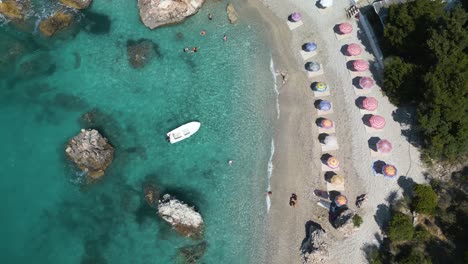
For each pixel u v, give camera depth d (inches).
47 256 1862.7
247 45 2331.4
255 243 1855.3
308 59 2258.9
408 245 1754.4
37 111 2192.4
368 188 1904.5
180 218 1877.5
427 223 1795.0
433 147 1884.8
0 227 1925.4
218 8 2442.2
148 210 1942.7
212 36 2368.4
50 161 2058.3
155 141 2111.2
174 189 1991.9
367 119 2055.9
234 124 2134.6
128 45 2358.5
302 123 2094.0
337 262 1765.5
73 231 1910.7
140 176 2022.6
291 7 2413.9
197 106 2193.7
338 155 1994.3
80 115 2176.4
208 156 2065.7
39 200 1980.8
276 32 2351.1
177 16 2386.8
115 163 2052.2
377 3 2214.6
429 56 1975.9
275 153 2043.6
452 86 1798.7
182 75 2272.4
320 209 1886.1
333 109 2106.3
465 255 1630.2
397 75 2017.7
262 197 1948.8
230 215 1923.0
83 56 2340.1
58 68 2310.5
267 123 2121.1
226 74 2262.6
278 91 2192.4
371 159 1966.0
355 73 2180.1
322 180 1948.8
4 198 1987.0
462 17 1958.7
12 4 2402.8
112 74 2287.2
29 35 2379.4
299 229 1861.5
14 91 2247.8
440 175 1897.1
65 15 2405.3
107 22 2427.4
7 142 2112.5
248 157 2049.7
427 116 1852.9
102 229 1911.9
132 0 2464.3
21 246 1884.8
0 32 2381.9
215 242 1865.2
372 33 2234.3
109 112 2187.5
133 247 1868.8
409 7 2078.0
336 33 2305.6
